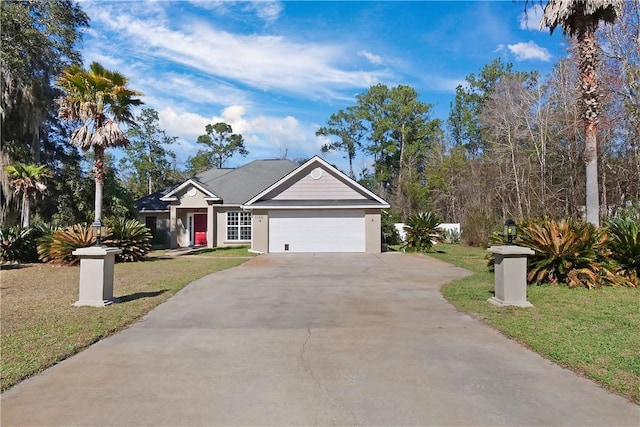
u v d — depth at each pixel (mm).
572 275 10227
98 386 4449
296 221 22438
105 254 8492
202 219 27984
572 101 27016
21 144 21922
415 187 43281
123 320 7246
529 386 4406
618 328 6559
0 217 21453
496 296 8602
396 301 8930
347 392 4254
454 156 41812
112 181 26422
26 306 8430
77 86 16891
